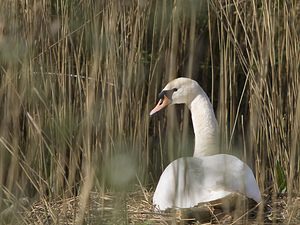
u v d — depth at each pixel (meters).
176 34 8.02
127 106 11.27
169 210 9.71
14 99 9.40
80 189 10.31
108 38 9.52
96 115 10.79
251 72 11.39
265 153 11.60
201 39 13.08
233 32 11.38
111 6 9.81
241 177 9.55
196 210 9.32
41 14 11.05
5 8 9.83
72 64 11.57
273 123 11.49
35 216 10.05
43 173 11.21
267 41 11.34
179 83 11.52
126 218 7.95
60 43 11.30
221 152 11.43
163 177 9.97
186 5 7.88
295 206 9.58
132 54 10.39
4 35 9.86
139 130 11.17
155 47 12.03
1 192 9.07
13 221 9.00
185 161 8.34
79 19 10.73
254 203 9.75
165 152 12.14
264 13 11.34
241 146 12.17
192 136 13.76
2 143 9.27
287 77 11.51
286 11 11.37
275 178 11.32
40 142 10.54
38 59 11.02
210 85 13.46
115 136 10.98
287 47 11.41
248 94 12.61
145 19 11.35
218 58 13.41
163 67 12.09
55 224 9.48
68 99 11.45
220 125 11.00
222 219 9.34
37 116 10.90
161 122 12.28
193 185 9.35
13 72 9.94
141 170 11.33
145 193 11.07
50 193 10.54
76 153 10.68
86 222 8.72
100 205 9.56
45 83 11.05
